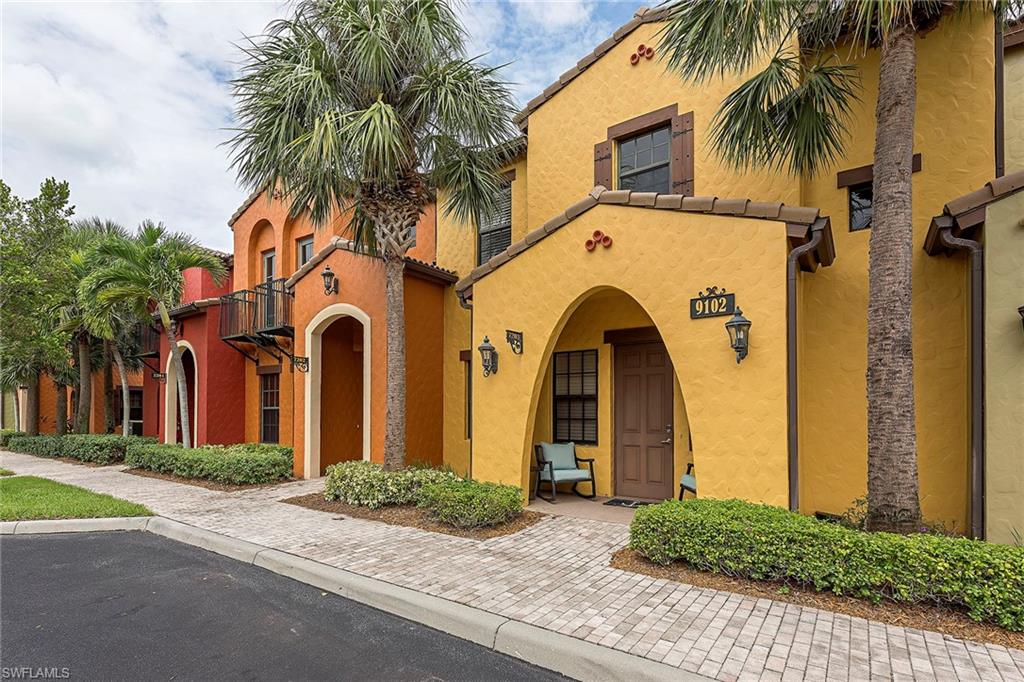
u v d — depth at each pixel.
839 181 6.88
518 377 7.66
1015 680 3.03
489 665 3.54
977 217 5.15
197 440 13.49
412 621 4.21
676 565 4.96
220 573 5.36
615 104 8.88
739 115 6.04
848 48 6.90
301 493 9.06
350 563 5.25
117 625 4.14
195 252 12.39
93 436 14.70
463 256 11.02
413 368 9.97
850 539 4.12
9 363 14.57
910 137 4.79
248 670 3.46
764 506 5.09
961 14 6.05
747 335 5.68
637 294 6.55
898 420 4.59
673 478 7.97
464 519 6.41
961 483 5.93
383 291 9.62
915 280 6.38
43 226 13.06
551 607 4.12
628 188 8.81
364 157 6.93
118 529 7.18
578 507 7.73
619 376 8.64
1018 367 4.87
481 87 7.66
